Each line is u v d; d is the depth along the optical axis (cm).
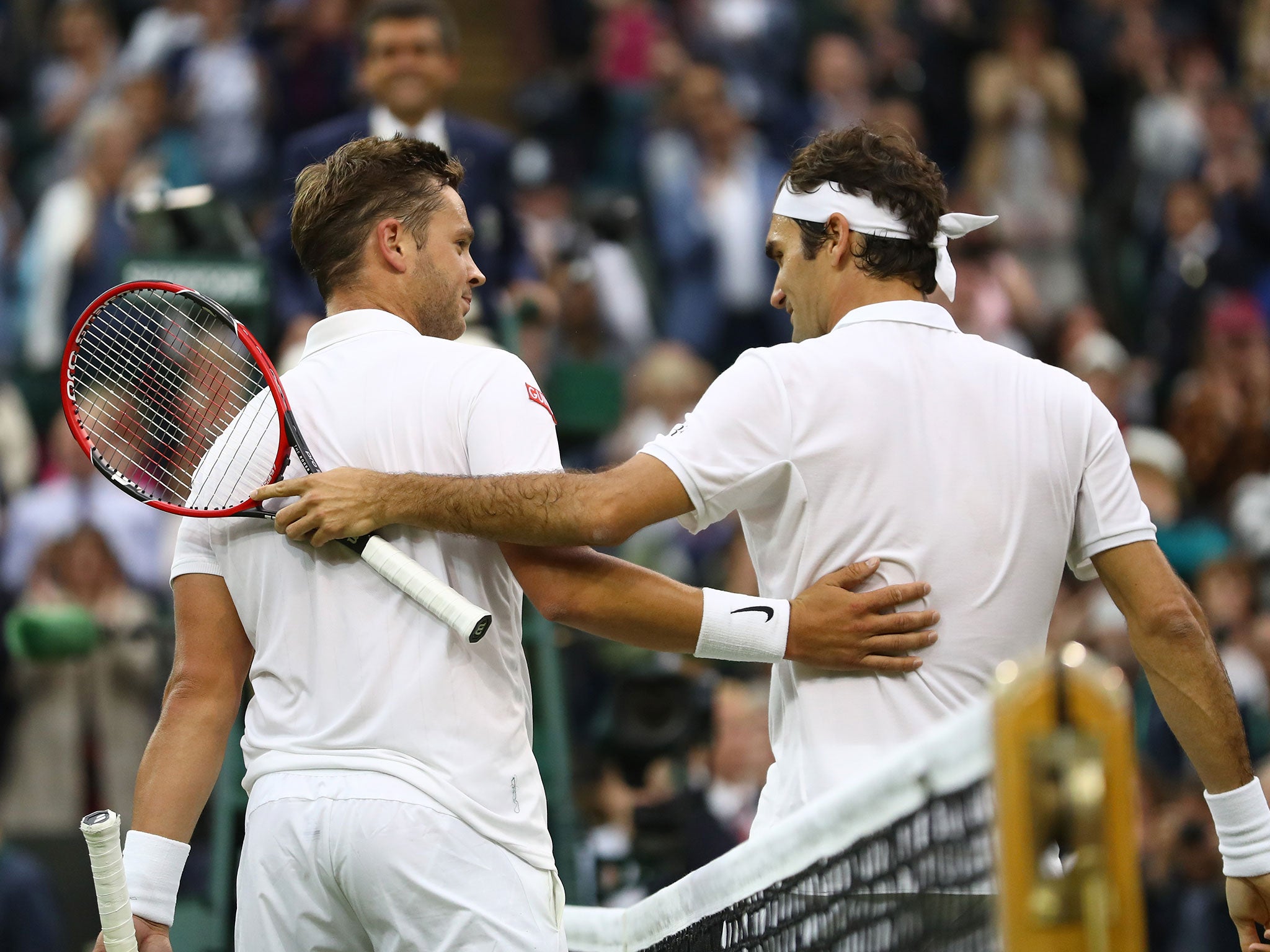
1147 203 4041
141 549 2789
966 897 790
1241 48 4584
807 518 998
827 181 1035
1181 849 2103
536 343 2348
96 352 1184
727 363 3581
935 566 987
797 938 925
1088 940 719
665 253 3588
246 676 1046
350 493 966
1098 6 4269
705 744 1912
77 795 2292
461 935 935
